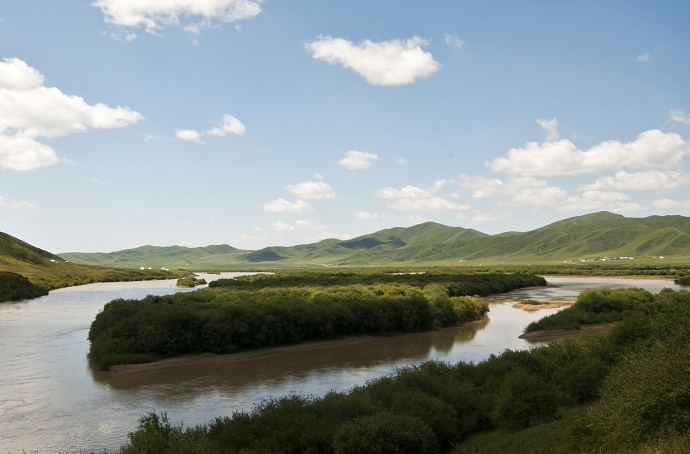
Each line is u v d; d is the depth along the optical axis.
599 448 22.03
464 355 65.88
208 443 26.34
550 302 128.25
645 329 43.53
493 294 155.25
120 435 36.53
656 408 20.78
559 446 24.00
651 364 23.20
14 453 33.12
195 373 57.47
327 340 78.06
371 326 83.69
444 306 94.12
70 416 41.16
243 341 69.81
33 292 150.00
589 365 36.53
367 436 26.27
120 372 57.22
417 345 75.12
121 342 62.44
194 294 96.25
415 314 88.12
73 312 110.88
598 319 86.38
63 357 64.62
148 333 63.44
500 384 36.50
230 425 30.14
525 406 30.42
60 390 49.50
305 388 49.56
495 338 79.94
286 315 75.62
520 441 26.61
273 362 63.66
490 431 31.56
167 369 59.44
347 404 32.53
